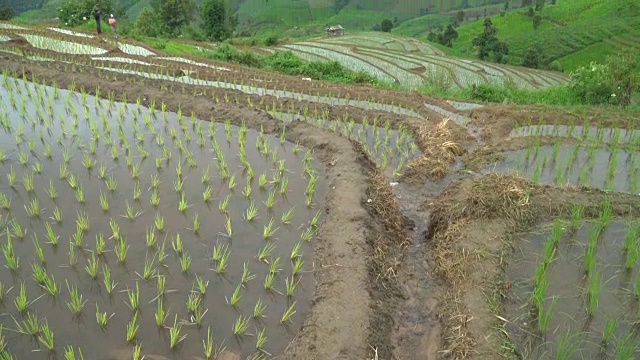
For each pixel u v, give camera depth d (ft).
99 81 35.42
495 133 31.96
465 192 21.06
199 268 16.70
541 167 26.08
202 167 23.62
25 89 33.47
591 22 218.59
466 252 17.62
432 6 386.73
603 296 15.84
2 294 15.08
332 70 63.10
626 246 17.99
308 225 19.51
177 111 30.89
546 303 15.53
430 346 14.61
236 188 21.88
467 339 13.89
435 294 16.85
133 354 13.23
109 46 58.75
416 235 20.85
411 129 31.14
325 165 24.48
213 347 13.65
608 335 13.96
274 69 63.93
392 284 16.93
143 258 16.98
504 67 114.83
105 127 27.32
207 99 32.48
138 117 29.63
